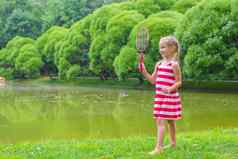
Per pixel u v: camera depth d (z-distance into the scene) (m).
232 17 40.25
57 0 111.25
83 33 68.00
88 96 43.06
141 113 27.94
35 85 68.06
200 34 41.62
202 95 39.56
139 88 52.31
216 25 41.06
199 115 25.78
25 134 21.06
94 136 19.56
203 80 47.81
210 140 9.88
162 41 7.77
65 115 28.22
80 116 27.45
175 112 7.74
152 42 49.09
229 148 8.92
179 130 20.02
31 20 110.44
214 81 49.38
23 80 82.19
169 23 49.34
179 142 9.55
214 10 41.69
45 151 9.59
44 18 110.12
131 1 66.25
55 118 26.89
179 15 52.31
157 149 7.96
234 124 22.05
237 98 36.12
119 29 56.25
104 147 9.54
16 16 108.62
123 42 56.56
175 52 7.80
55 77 80.06
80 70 67.00
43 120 26.09
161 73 7.75
